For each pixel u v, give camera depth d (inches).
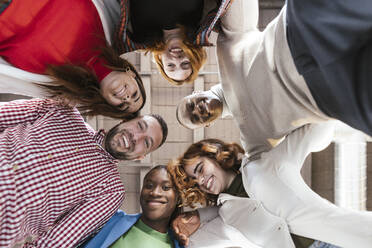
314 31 40.9
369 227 55.7
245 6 57.6
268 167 60.9
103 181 63.6
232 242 69.1
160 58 63.4
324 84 44.3
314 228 58.8
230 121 112.0
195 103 72.0
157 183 67.0
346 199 95.2
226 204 67.3
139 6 51.7
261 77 56.1
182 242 68.0
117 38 54.7
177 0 50.9
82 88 52.5
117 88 53.3
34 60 50.4
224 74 63.6
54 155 57.7
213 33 65.7
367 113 40.3
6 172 52.7
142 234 66.4
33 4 48.0
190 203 70.7
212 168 68.1
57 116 61.8
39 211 55.5
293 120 57.3
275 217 60.9
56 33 49.7
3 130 61.6
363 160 94.3
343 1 38.4
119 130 64.9
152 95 111.1
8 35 49.5
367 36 37.7
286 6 48.1
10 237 53.1
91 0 51.2
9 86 53.8
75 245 62.4
